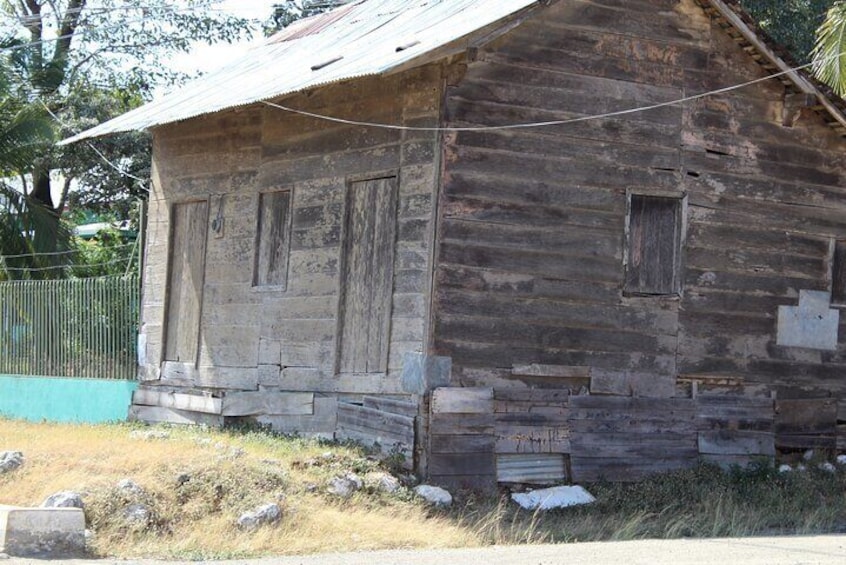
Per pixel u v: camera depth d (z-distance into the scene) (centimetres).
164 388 2156
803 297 1919
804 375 1916
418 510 1470
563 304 1723
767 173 1898
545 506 1614
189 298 2134
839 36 1991
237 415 1959
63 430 1817
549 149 1723
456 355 1653
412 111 1708
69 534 1162
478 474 1644
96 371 2428
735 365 1856
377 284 1755
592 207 1748
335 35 2189
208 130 2117
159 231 2217
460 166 1669
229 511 1304
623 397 1762
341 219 1817
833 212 1950
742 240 1872
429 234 1661
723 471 1802
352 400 1769
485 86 1686
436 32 1730
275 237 1967
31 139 3092
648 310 1788
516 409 1686
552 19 1736
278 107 1895
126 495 1264
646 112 1797
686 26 1833
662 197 1817
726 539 1415
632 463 1758
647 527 1509
